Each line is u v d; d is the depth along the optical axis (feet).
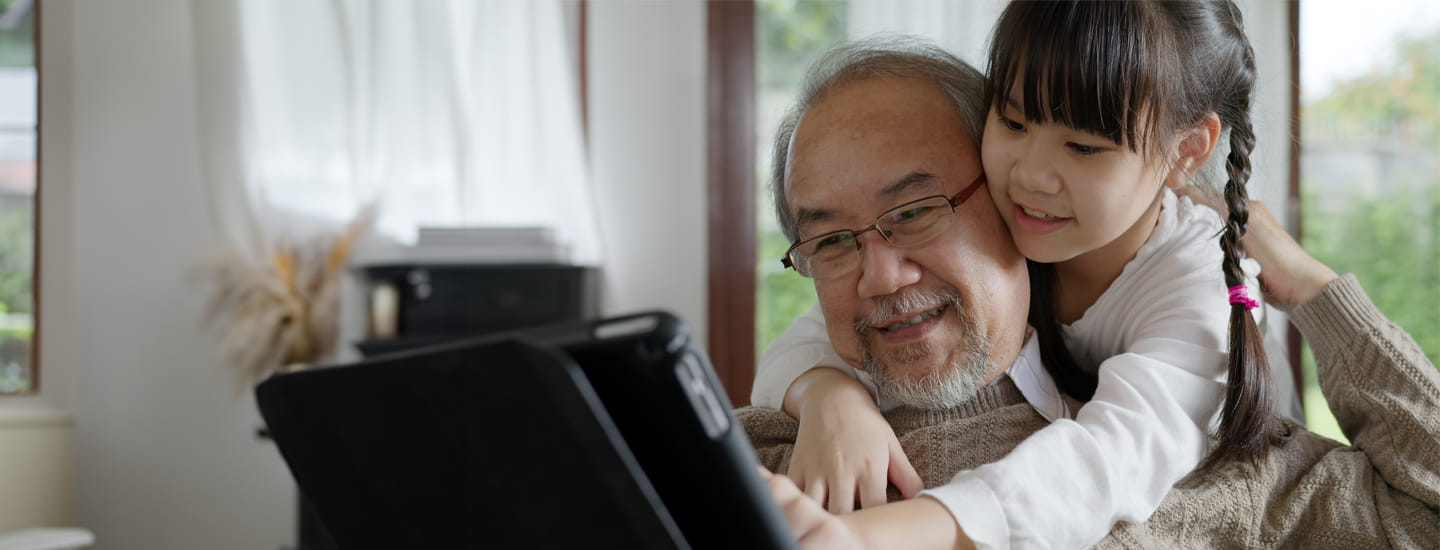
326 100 11.87
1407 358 3.01
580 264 11.25
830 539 2.12
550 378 1.61
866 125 2.62
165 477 12.00
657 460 1.79
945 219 2.61
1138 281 3.06
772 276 11.53
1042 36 2.52
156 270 12.10
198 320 12.04
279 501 11.98
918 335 2.66
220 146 11.59
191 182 12.16
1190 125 2.69
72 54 12.19
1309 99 11.18
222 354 10.87
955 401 2.75
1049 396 2.92
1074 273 3.17
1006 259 2.71
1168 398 2.70
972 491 2.33
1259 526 2.75
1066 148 2.55
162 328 12.07
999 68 2.60
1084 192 2.55
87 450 11.99
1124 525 2.56
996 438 2.77
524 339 1.67
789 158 2.77
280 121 11.83
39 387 11.95
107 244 12.14
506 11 11.51
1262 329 3.28
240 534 11.96
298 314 10.77
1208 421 2.82
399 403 1.88
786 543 1.79
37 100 12.15
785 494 2.15
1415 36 11.12
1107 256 3.09
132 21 12.21
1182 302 2.96
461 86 11.42
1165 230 3.08
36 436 11.28
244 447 12.01
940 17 11.14
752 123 11.56
